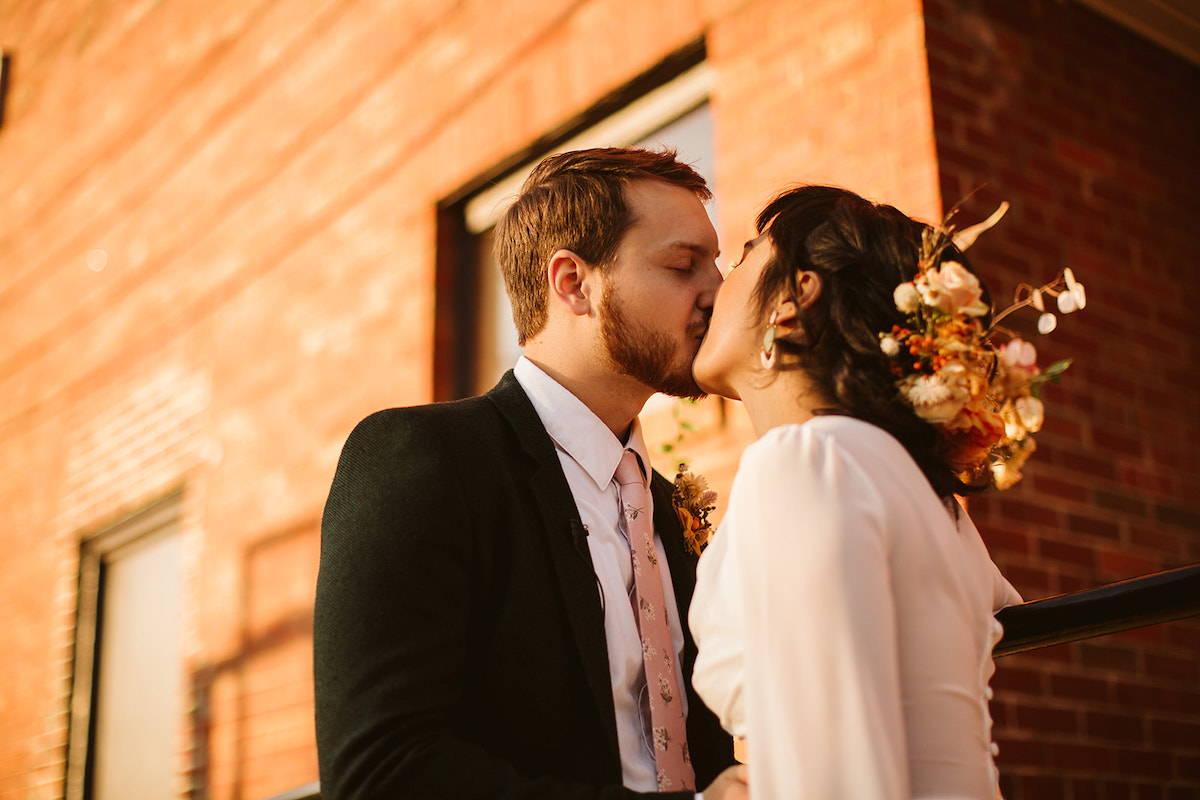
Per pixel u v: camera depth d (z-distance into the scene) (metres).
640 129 3.68
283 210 4.93
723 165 3.20
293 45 5.07
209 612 4.72
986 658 1.15
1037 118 2.99
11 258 6.87
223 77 5.45
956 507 1.30
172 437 5.25
